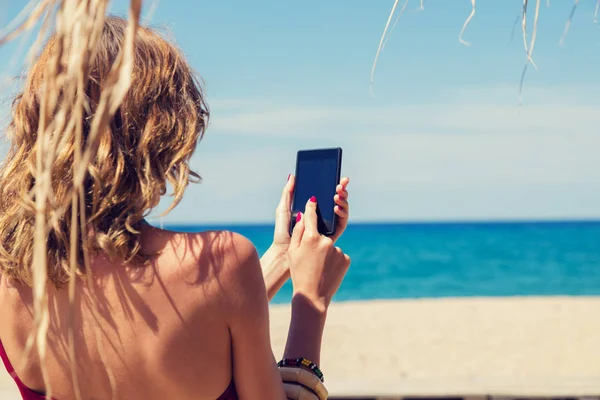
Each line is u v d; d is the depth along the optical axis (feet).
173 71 3.61
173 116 3.54
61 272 3.42
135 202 3.38
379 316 56.80
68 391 3.57
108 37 3.50
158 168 3.45
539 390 12.74
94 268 3.46
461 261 157.89
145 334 3.44
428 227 297.33
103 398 3.55
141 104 3.47
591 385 12.86
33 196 3.39
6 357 3.77
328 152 5.29
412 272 143.54
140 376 3.48
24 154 3.58
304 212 5.18
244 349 3.60
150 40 3.63
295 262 4.56
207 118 3.83
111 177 3.34
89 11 2.05
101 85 3.37
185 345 3.44
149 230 3.58
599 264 150.92
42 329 2.00
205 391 3.53
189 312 3.43
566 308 60.70
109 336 3.47
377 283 131.23
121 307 3.44
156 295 3.43
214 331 3.48
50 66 2.06
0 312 3.74
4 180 3.59
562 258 161.48
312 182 5.29
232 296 3.48
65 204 2.07
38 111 3.57
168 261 3.47
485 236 222.69
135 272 3.44
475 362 37.24
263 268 5.03
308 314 4.36
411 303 67.72
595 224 313.94
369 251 177.37
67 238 3.35
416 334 46.93
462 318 55.11
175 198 3.47
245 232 289.74
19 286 3.66
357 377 33.60
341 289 125.80
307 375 4.10
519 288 126.21
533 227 282.56
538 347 41.37
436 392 12.78
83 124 3.35
